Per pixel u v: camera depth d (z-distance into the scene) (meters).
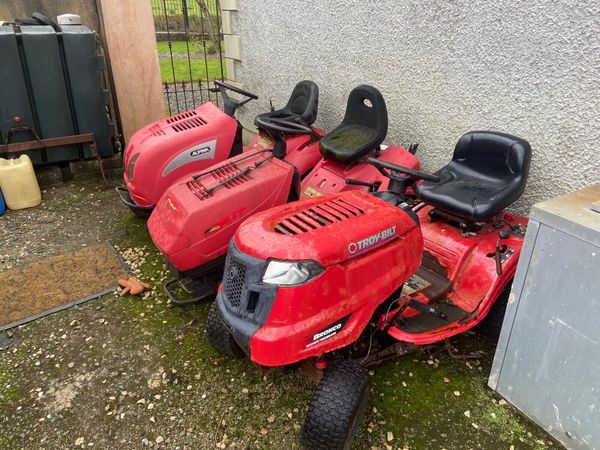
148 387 2.23
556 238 1.67
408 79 3.16
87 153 4.58
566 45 2.24
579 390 1.76
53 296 2.90
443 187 2.41
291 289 1.60
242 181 2.58
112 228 3.78
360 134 3.06
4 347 2.49
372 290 1.78
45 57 4.10
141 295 2.92
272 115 3.52
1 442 1.96
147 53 4.88
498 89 2.61
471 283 2.32
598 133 2.22
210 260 2.54
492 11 2.52
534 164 2.53
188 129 3.23
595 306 1.62
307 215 1.89
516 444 1.91
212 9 13.19
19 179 3.97
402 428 1.99
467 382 2.22
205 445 1.93
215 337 2.24
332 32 3.71
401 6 3.04
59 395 2.19
